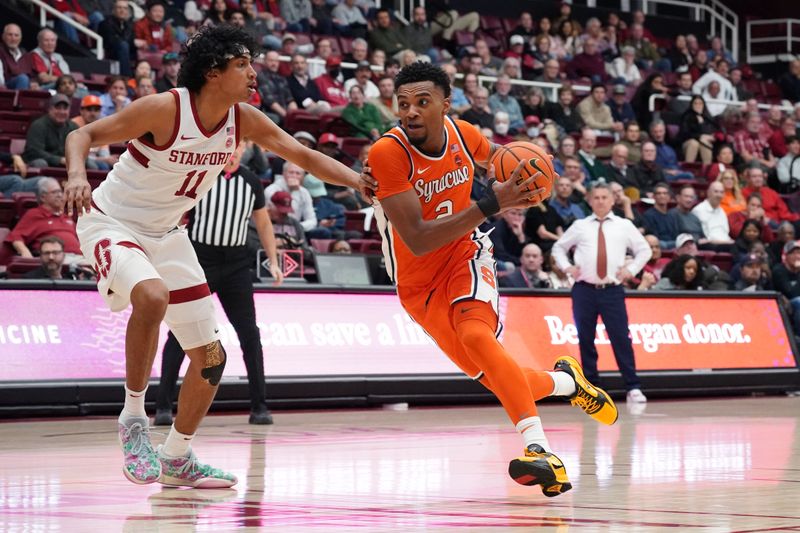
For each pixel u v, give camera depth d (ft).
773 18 103.19
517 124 63.93
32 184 43.60
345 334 37.27
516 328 40.16
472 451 21.66
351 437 25.40
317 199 50.21
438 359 38.73
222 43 15.34
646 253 39.01
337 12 74.23
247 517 12.46
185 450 15.85
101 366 33.47
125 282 15.34
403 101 15.56
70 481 16.67
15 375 32.09
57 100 45.52
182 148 15.57
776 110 75.66
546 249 48.08
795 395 45.42
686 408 36.50
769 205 63.98
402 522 11.93
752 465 18.47
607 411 18.25
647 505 13.29
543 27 81.76
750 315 45.73
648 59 86.17
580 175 55.52
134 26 61.26
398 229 15.46
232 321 29.78
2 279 33.65
